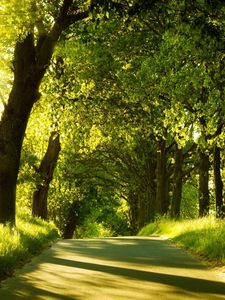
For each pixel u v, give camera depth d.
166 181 56.22
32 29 25.69
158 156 55.47
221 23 18.62
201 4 17.52
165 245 27.17
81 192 77.75
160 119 38.78
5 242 18.41
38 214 48.75
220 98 22.00
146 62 28.11
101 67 38.41
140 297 11.85
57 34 26.73
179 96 27.59
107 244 27.86
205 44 19.14
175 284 13.71
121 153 63.84
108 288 13.00
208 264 18.19
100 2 15.80
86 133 42.66
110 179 73.94
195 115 25.47
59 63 42.06
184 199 83.19
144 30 35.28
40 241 25.59
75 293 12.30
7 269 15.55
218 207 34.41
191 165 64.12
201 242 22.83
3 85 34.88
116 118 41.75
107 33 35.97
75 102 41.31
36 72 26.88
